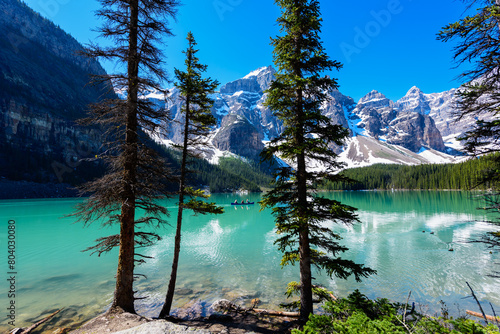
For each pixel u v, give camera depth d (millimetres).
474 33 5734
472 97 6102
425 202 71000
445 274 17906
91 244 28578
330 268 8406
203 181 162125
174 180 9492
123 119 8594
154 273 18891
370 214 48438
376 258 21703
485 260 20766
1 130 108000
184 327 6812
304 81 8648
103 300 14320
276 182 9352
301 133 8867
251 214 57469
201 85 10828
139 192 8703
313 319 6273
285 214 8805
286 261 9797
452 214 45844
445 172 131500
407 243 26516
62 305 13656
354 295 8102
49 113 125500
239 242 29547
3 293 15359
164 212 9086
